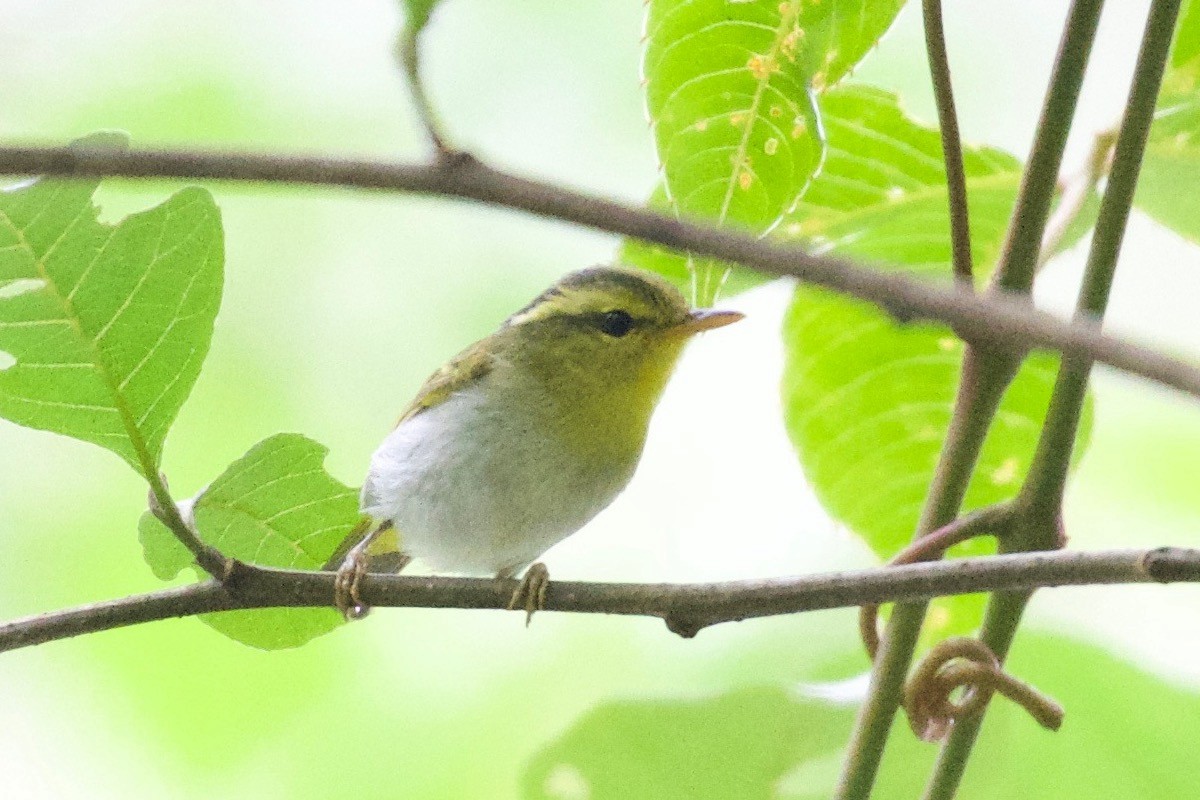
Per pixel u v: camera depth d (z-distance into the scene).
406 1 2.20
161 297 2.89
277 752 3.04
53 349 2.89
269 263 3.07
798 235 2.94
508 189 1.96
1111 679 2.94
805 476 2.95
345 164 2.01
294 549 2.92
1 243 2.89
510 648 3.04
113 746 3.04
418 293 3.07
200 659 3.04
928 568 2.89
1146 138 2.89
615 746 2.93
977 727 2.90
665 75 2.91
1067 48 2.89
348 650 3.04
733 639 3.01
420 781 3.03
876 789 2.94
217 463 3.05
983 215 2.94
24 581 3.04
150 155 1.97
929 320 1.81
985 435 2.90
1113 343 1.73
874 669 2.90
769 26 2.91
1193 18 2.92
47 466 3.05
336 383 3.06
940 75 2.89
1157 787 2.94
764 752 2.93
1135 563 2.88
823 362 2.95
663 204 2.92
